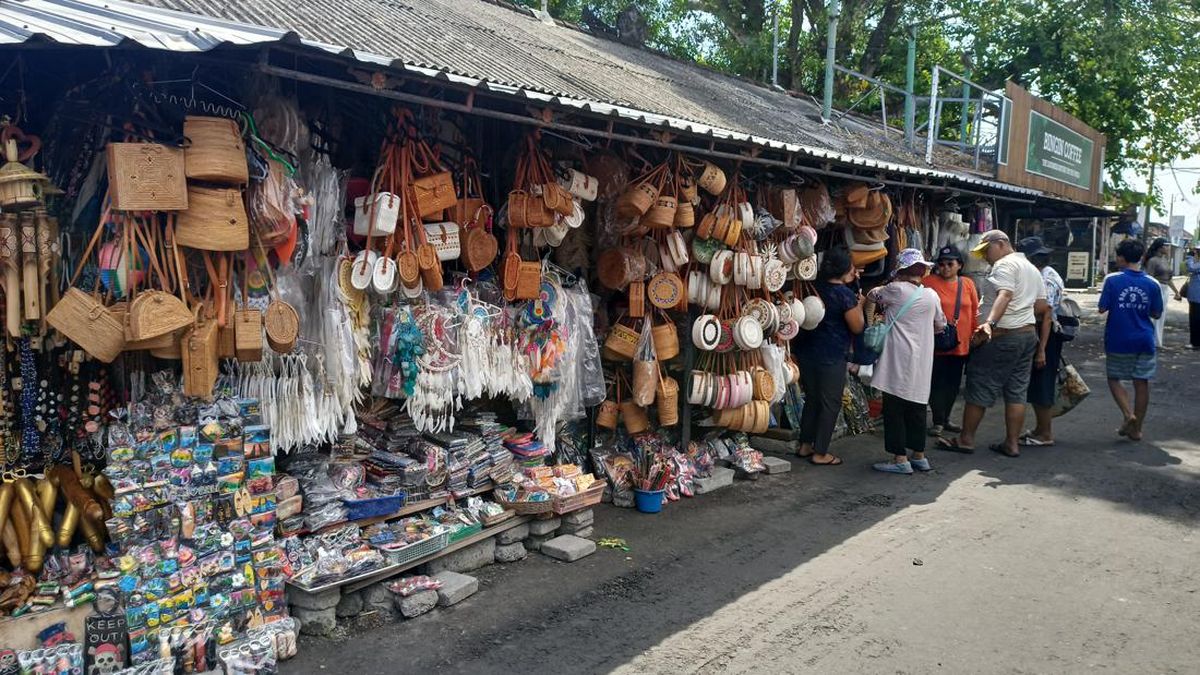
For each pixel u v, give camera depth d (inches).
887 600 164.4
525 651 140.1
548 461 211.2
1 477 135.3
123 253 121.5
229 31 127.0
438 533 160.7
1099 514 217.9
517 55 249.0
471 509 171.8
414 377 156.5
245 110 132.4
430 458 166.9
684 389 231.8
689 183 212.2
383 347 157.6
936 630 151.9
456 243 165.3
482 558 174.1
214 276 128.9
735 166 227.1
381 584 152.9
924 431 256.8
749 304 236.8
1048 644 147.3
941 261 277.9
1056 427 323.9
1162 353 531.5
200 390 125.6
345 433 159.3
